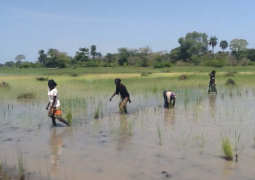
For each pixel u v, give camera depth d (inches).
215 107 483.5
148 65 4042.8
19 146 275.9
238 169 208.2
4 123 384.2
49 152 255.8
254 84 905.5
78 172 209.2
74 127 352.5
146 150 254.5
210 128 331.0
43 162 230.5
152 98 626.2
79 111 466.0
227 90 769.6
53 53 4512.8
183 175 199.9
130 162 226.4
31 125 369.4
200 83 965.2
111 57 4635.8
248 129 322.3
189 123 361.1
